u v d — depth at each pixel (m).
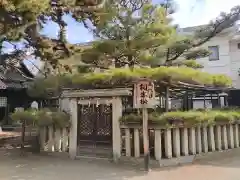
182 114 7.34
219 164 7.23
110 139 7.80
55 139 8.45
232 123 8.93
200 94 14.78
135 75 7.17
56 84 8.43
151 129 7.33
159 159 7.04
